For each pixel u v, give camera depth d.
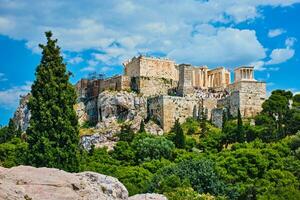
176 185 92.06
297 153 120.75
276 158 116.69
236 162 113.81
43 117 79.62
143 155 138.75
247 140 151.38
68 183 28.42
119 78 192.50
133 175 109.00
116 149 142.38
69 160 78.38
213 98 184.00
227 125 159.12
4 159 112.56
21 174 28.17
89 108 197.75
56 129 79.69
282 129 150.38
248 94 178.38
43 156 77.00
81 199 28.06
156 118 178.88
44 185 27.78
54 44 85.44
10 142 146.00
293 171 111.38
